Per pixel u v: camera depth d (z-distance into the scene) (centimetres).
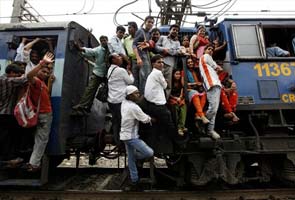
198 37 473
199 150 422
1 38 450
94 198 409
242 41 469
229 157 421
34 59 459
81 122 505
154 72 396
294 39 482
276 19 487
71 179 537
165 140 411
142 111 385
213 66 426
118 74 413
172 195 411
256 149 426
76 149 495
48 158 419
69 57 456
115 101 412
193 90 421
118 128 421
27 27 456
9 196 413
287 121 476
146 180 442
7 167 397
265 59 464
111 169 618
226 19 486
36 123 381
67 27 456
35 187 466
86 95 465
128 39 479
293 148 435
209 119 406
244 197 410
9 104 391
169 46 448
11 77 387
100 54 468
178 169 445
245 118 465
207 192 413
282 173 450
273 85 457
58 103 418
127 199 408
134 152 394
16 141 419
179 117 404
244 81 456
